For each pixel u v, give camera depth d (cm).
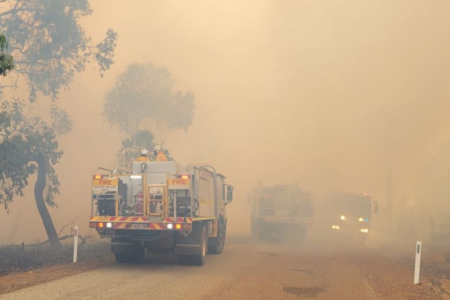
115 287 959
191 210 1237
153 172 1302
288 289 1005
